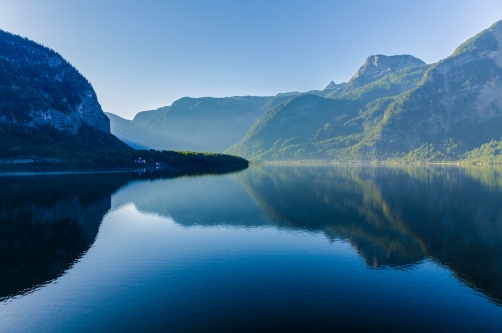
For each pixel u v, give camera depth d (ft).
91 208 274.57
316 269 137.18
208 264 143.84
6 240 184.44
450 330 93.71
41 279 130.21
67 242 179.52
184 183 472.03
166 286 121.80
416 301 109.70
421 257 151.33
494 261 145.28
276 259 149.48
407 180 501.56
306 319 99.14
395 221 221.87
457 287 119.55
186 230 202.28
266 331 93.30
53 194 350.64
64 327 97.45
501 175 574.56
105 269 139.44
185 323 97.50
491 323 96.73
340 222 220.64
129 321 99.40
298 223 218.38
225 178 561.84
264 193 362.33
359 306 106.52
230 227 209.67
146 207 278.87
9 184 437.99
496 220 222.07
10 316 103.55
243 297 112.47
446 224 213.05
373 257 151.53
